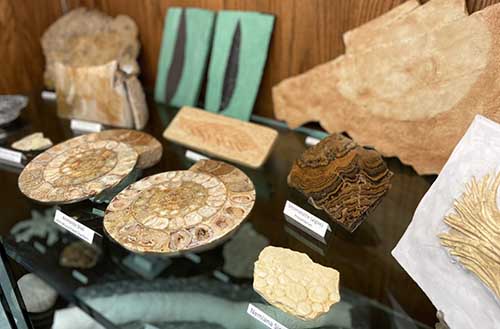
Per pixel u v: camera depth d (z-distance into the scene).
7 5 0.70
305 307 0.37
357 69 0.50
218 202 0.45
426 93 0.45
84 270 0.48
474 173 0.33
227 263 0.44
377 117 0.50
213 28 0.61
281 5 0.55
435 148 0.47
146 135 0.59
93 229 0.46
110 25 0.72
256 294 0.41
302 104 0.57
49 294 0.50
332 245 0.45
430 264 0.35
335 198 0.44
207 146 0.56
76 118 0.67
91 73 0.63
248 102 0.60
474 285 0.32
